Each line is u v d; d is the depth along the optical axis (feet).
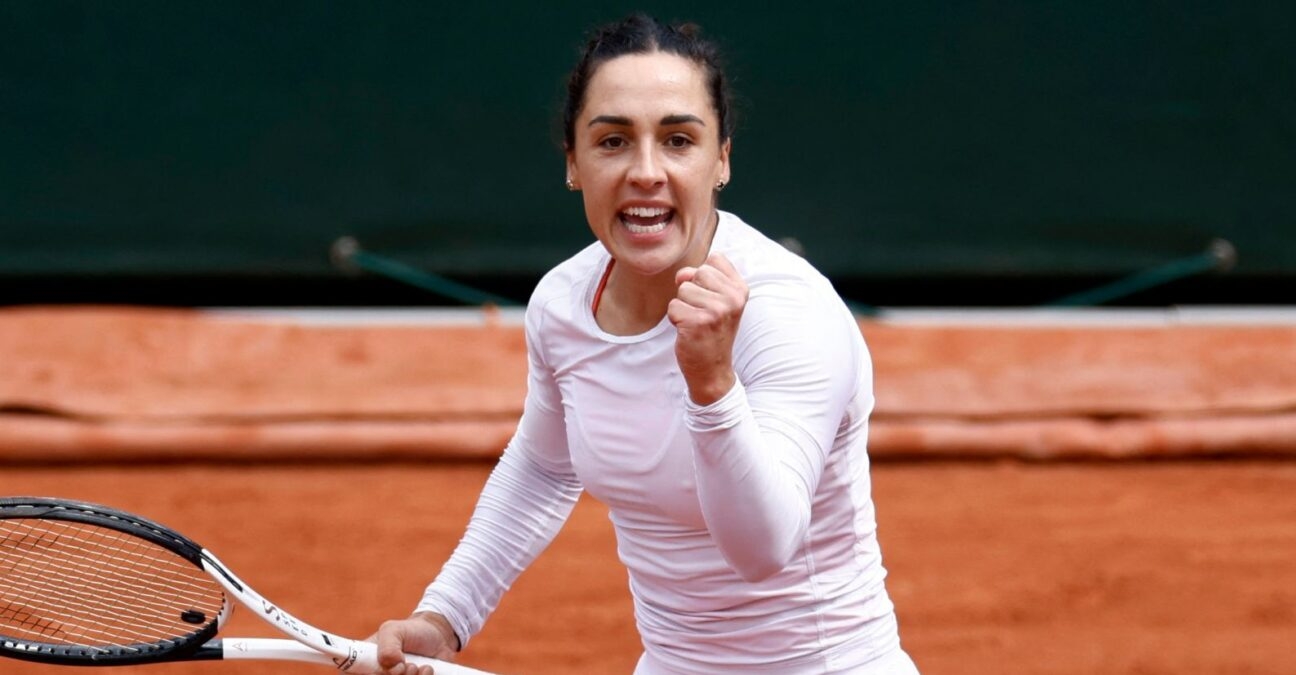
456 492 92.43
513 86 119.24
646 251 33.06
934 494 91.56
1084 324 117.08
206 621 39.19
